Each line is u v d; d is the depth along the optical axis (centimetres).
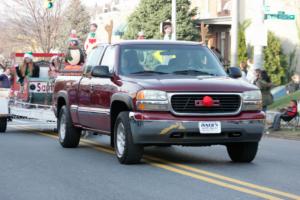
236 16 2602
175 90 1148
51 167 1203
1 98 1941
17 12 4969
